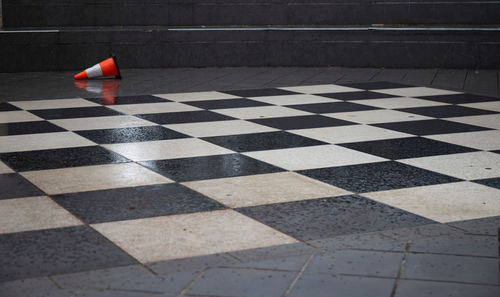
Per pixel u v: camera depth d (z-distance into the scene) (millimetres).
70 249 3502
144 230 3795
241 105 8305
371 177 4984
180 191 4590
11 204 4289
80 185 4742
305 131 6699
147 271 3193
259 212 4141
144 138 6367
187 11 12656
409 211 4172
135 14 12617
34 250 3488
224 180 4883
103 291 2961
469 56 11938
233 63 12258
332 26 12711
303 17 12727
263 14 12711
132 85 10117
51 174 5047
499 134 6598
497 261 3287
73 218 4012
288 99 8797
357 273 3148
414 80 10688
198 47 12156
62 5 12430
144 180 4879
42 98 8867
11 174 5047
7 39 11453
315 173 5094
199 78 10883
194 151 5824
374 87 9945
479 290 2947
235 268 3223
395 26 12617
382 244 3562
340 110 7973
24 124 7059
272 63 12266
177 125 7016
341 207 4250
